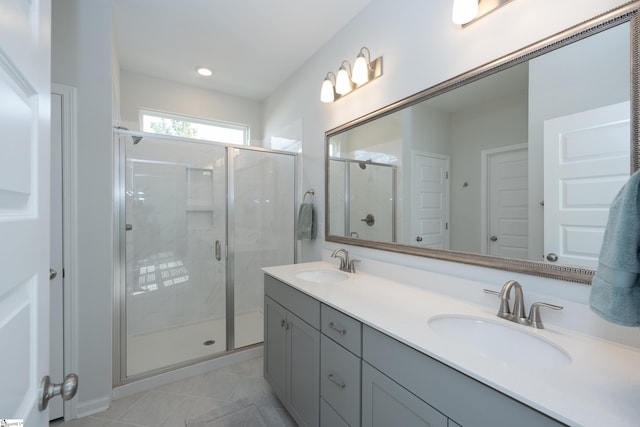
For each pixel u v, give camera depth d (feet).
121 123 8.84
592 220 3.07
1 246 1.33
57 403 5.28
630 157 2.82
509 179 3.79
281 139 9.92
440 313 3.66
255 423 5.27
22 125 1.62
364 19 6.15
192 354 7.48
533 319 3.26
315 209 8.04
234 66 8.71
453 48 4.42
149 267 7.81
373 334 3.36
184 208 8.30
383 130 5.74
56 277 5.26
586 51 3.11
